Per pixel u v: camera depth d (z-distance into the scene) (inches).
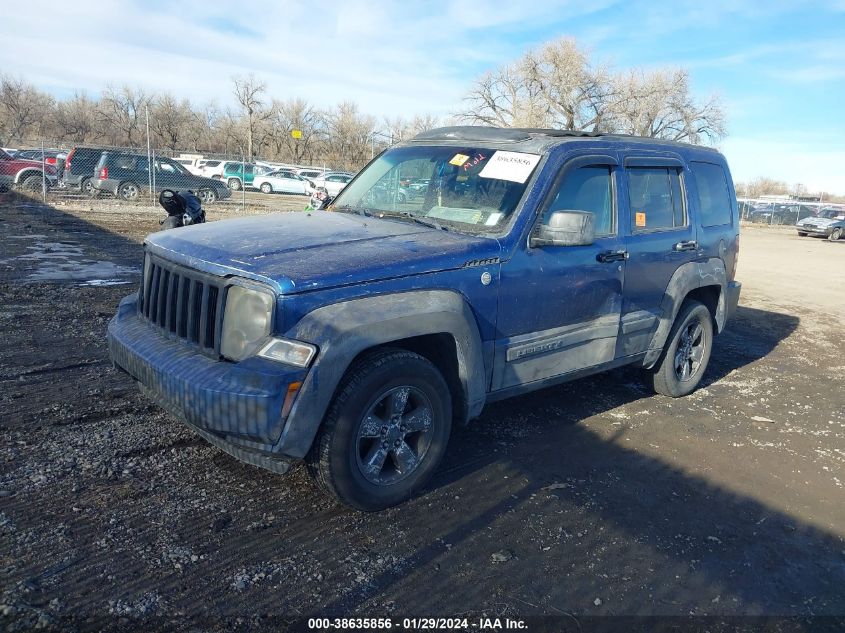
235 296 121.3
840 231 1270.9
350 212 179.2
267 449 115.2
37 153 1253.1
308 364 114.4
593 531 134.6
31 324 246.8
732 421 206.8
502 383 154.9
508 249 148.6
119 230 584.4
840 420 215.8
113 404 175.8
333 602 106.3
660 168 200.2
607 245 175.0
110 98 2549.2
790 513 149.5
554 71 2023.9
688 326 220.1
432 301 132.5
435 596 110.1
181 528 122.4
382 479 131.7
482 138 177.8
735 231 236.7
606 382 235.3
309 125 2827.3
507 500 144.2
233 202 1032.8
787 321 385.7
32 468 138.3
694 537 135.7
